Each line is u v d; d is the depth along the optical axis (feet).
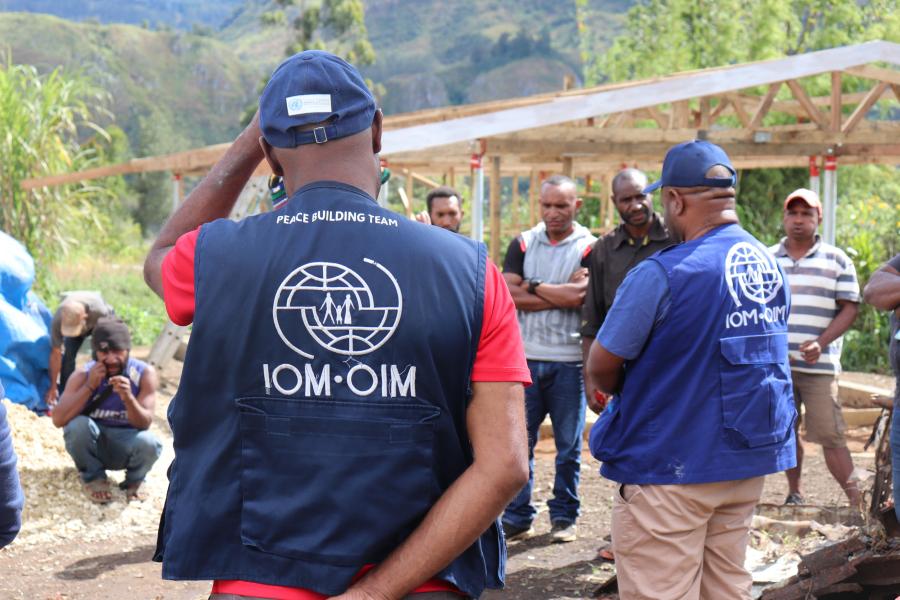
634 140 40.14
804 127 45.09
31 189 56.34
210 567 5.82
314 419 5.72
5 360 24.89
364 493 5.67
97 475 20.56
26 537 18.90
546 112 36.78
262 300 5.79
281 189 7.68
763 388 10.64
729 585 11.09
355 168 6.20
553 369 18.60
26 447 22.00
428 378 5.75
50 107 57.93
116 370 20.34
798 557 14.93
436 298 5.81
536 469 24.53
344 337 5.73
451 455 5.90
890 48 41.42
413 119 41.39
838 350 19.65
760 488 10.99
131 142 468.75
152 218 213.25
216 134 529.86
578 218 67.05
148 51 574.15
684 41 95.04
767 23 90.84
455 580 5.95
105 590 16.38
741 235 11.01
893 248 49.21
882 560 12.44
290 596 5.71
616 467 10.99
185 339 37.17
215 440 5.88
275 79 6.24
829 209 43.88
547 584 16.38
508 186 137.08
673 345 10.56
